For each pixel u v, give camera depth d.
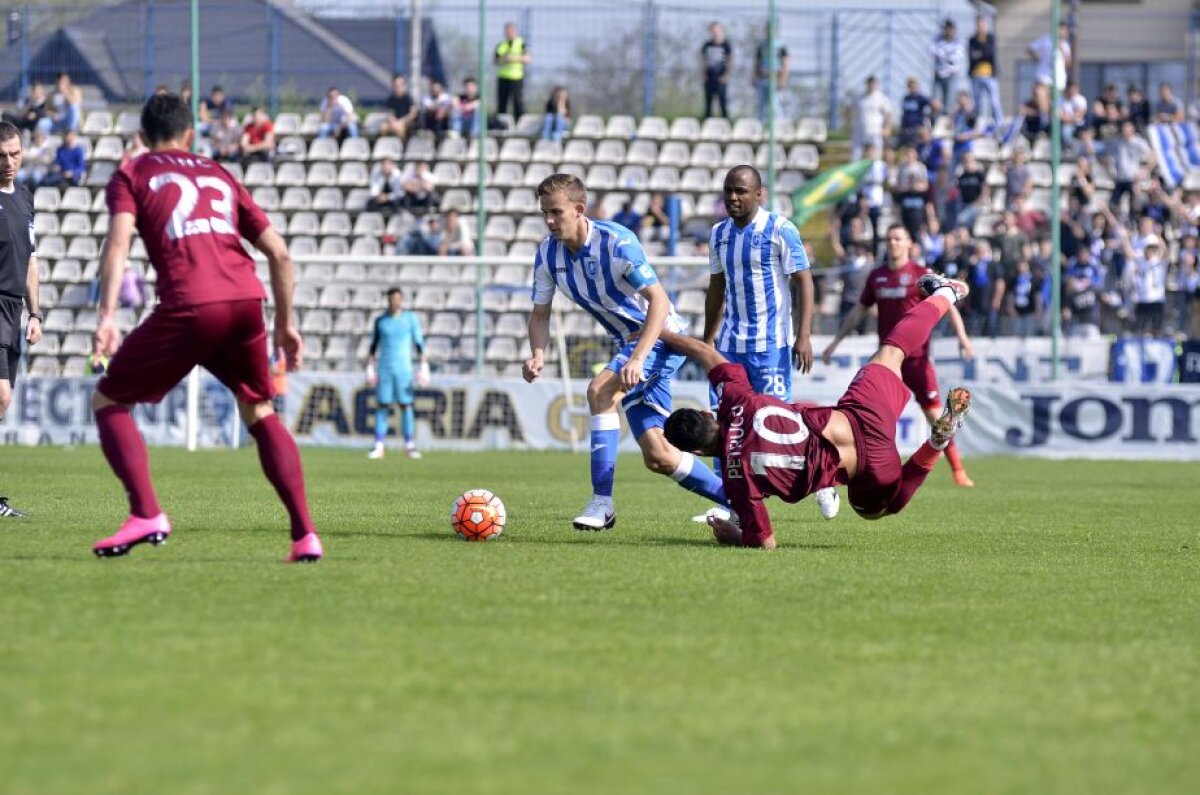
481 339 54.00
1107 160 65.06
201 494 28.06
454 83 75.44
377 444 46.56
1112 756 8.92
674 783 8.16
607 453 20.80
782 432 18.28
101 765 8.33
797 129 69.00
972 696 10.41
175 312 14.93
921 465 18.47
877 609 14.03
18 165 22.50
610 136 68.88
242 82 72.19
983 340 52.66
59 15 71.62
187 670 10.70
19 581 14.67
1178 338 53.19
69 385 52.47
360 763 8.46
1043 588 15.92
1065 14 72.06
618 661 11.31
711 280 23.28
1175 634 13.08
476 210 66.31
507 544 19.11
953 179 62.56
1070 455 49.62
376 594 14.26
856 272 57.19
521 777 8.23
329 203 66.81
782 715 9.75
